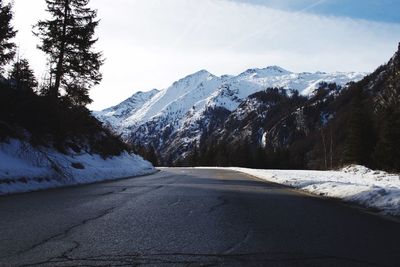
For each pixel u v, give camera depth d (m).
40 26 29.97
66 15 30.25
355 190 15.39
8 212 10.77
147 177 29.22
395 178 31.52
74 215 10.52
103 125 39.00
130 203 13.13
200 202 13.70
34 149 21.05
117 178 27.39
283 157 120.25
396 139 53.22
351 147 62.41
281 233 8.60
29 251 6.84
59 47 30.23
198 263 6.27
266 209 12.18
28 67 24.77
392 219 10.57
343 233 8.67
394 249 7.32
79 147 29.94
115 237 8.02
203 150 138.12
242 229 8.99
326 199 15.02
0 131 19.72
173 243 7.57
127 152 42.97
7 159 18.41
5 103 21.16
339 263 6.38
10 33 25.42
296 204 13.43
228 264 6.24
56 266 6.03
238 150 121.62
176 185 21.08
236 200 14.44
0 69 24.72
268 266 6.16
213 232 8.62
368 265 6.30
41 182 18.23
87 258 6.47
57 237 7.91
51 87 26.25
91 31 30.55
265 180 26.98
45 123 24.14
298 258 6.62
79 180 21.98
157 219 10.15
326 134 113.81
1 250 6.88
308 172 40.00
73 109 29.14
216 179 27.33
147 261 6.35
